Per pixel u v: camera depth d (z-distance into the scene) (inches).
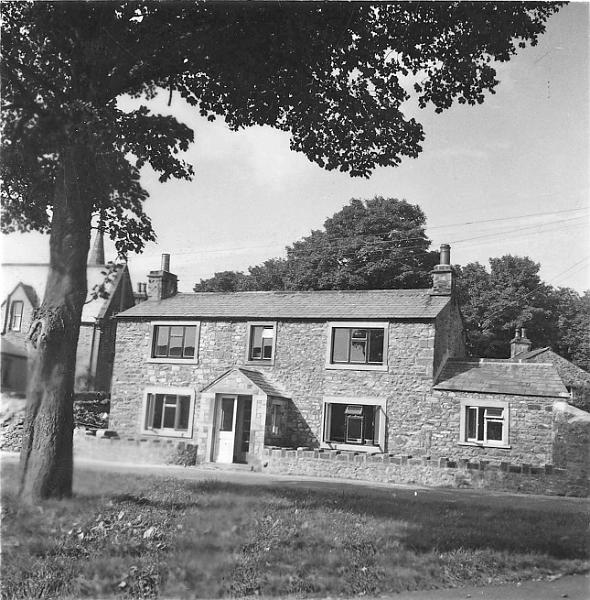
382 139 462.3
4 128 300.8
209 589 229.6
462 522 389.7
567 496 663.1
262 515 327.0
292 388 922.1
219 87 418.3
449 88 458.0
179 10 369.1
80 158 305.9
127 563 235.0
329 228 935.0
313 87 438.3
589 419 780.0
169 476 378.9
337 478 741.3
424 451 854.5
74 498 275.3
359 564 270.5
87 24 343.9
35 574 224.5
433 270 937.5
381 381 889.5
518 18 424.2
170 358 911.7
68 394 291.9
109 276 321.7
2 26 330.3
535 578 281.3
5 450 273.4
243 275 1011.3
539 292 1091.9
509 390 828.6
